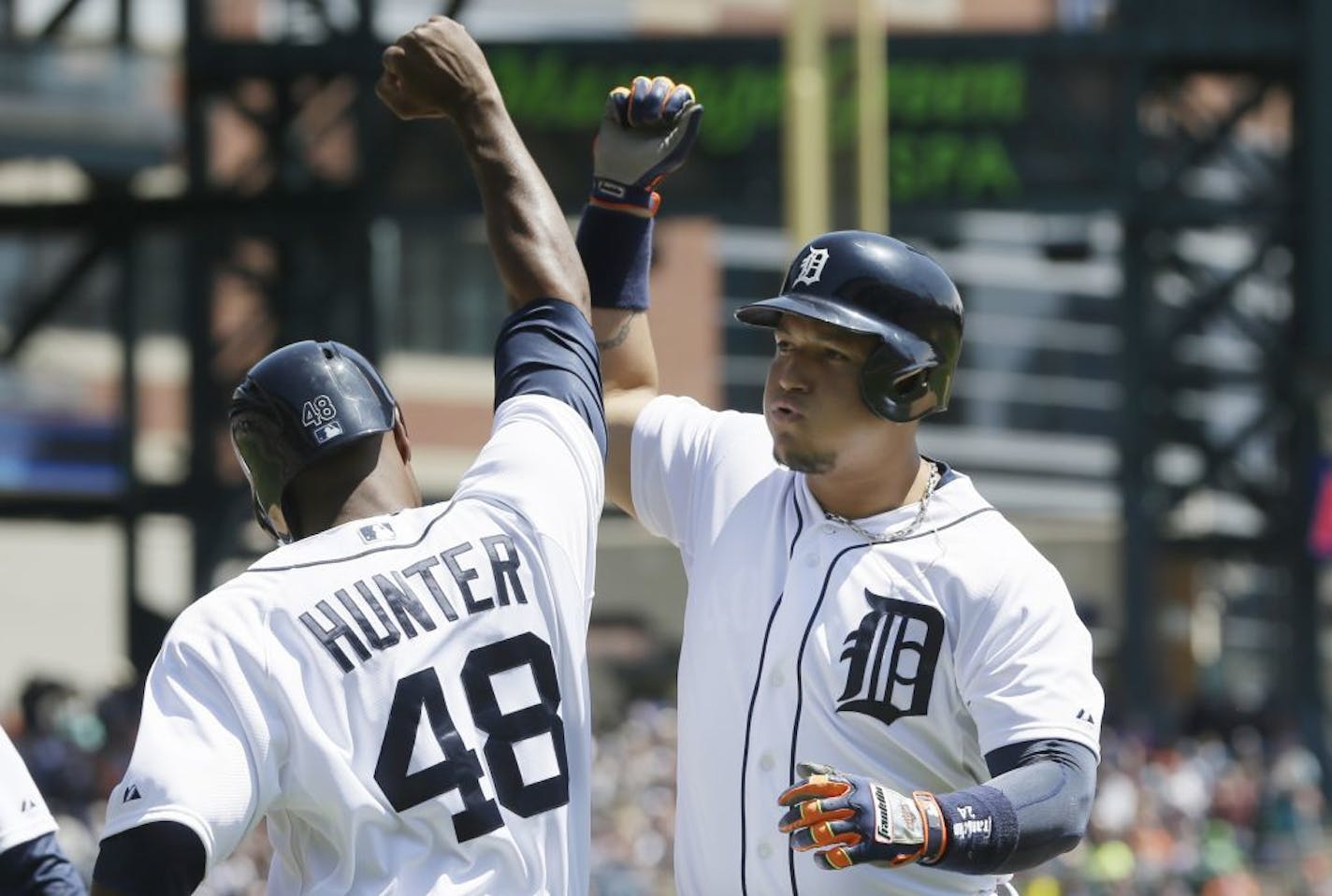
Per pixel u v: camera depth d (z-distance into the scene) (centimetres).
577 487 1184
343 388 1159
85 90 6669
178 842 1042
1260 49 6706
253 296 7462
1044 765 1109
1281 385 7219
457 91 1261
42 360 10044
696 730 1238
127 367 7081
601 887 5753
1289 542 7344
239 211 6594
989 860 1054
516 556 1151
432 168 6581
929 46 6606
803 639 1195
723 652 1229
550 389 1209
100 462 7369
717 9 11250
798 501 1241
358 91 6525
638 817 6450
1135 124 6675
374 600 1111
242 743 1070
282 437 1150
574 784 1145
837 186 4241
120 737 6281
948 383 1199
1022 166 6656
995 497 11719
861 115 4275
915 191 6656
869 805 1021
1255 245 7438
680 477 1312
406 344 11244
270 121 6644
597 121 6481
